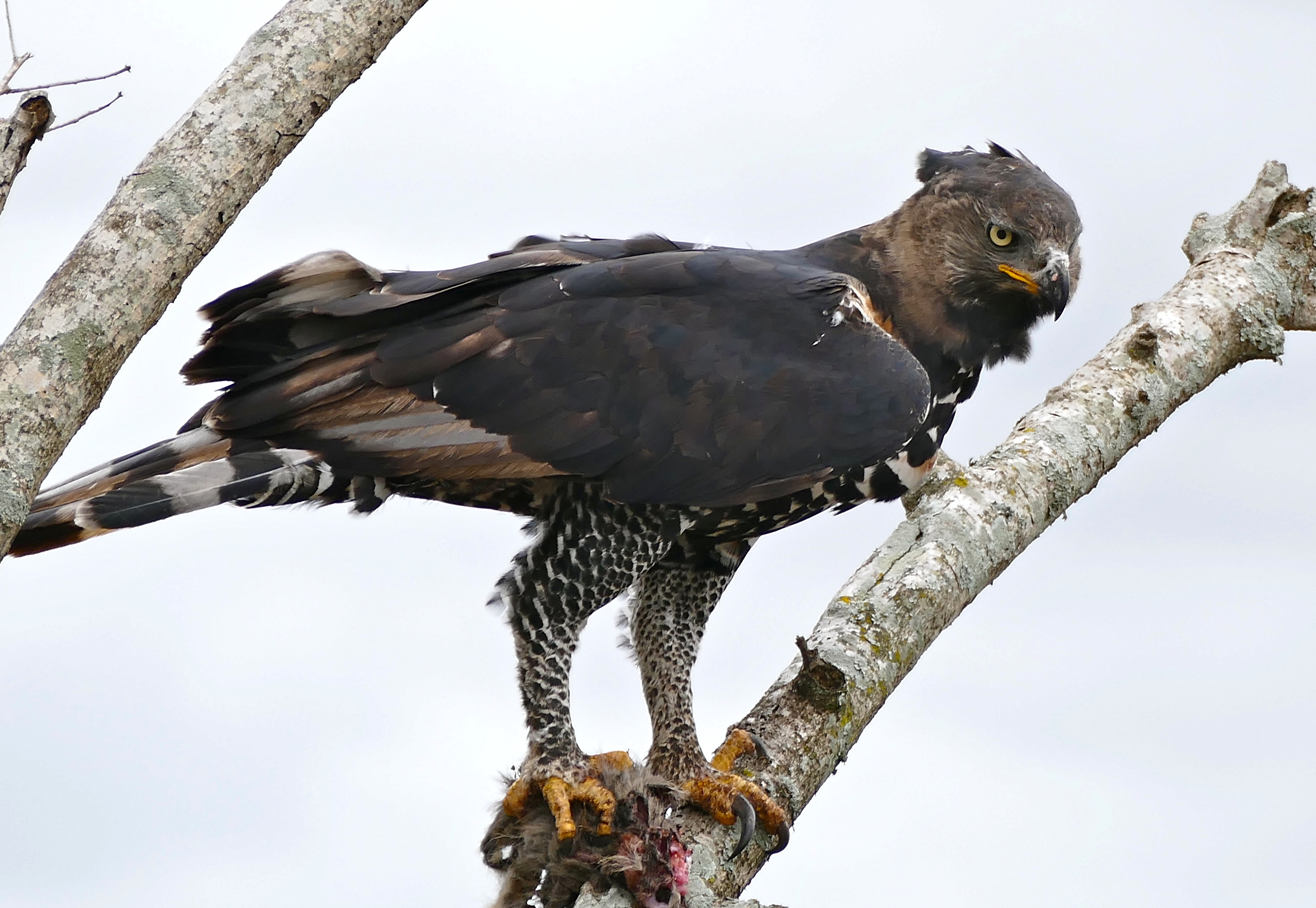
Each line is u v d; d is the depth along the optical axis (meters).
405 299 9.62
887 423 10.02
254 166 7.50
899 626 10.09
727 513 10.26
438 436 9.48
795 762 9.48
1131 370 11.91
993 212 11.02
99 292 6.87
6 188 6.44
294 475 9.35
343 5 7.92
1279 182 13.31
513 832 9.43
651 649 10.83
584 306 9.86
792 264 10.91
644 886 8.43
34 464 6.43
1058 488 11.23
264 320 9.59
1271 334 12.64
